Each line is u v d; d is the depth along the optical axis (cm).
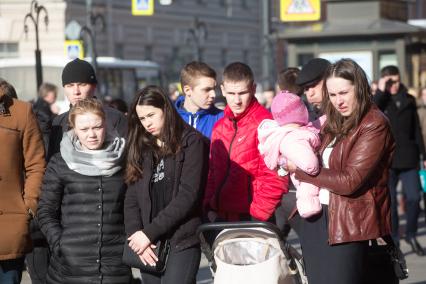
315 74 1827
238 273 1365
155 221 1462
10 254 1587
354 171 1363
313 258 1415
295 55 4703
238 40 13188
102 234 1502
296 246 2881
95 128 1496
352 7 4791
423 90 3281
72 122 1502
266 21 7194
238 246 1397
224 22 12838
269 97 3988
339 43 4631
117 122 1688
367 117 1384
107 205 1504
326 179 1373
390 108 2789
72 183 1503
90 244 1499
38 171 1617
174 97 5759
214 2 12744
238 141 1644
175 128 1480
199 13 12369
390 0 4925
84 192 1502
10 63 7650
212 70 1852
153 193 1491
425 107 3278
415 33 4562
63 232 1509
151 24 11612
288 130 1411
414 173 2772
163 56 11794
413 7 12838
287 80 1970
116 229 1515
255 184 1631
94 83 1783
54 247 1505
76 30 5875
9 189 1596
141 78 8562
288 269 1395
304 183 1412
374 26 4588
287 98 1428
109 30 10850
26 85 7638
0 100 1609
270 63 9706
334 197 1380
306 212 1402
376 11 4759
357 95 1386
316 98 1842
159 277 1503
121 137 1534
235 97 1631
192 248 1488
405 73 4666
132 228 1487
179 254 1480
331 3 4825
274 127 1431
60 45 9512
